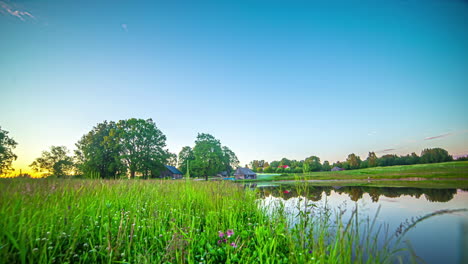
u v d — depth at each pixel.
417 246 4.07
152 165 38.12
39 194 4.02
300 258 2.95
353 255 2.94
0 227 2.56
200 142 46.88
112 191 6.11
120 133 37.09
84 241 3.31
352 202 9.27
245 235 3.89
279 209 5.61
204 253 3.15
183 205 6.02
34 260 2.57
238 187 10.77
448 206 7.98
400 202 9.19
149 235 3.86
